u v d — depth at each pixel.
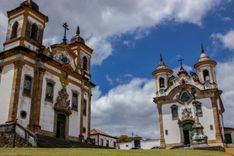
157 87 50.78
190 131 44.75
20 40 30.62
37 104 29.48
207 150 27.83
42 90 30.77
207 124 43.91
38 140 24.59
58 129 32.31
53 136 30.84
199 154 21.33
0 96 28.64
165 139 46.22
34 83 30.14
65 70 34.88
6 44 31.66
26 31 31.59
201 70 48.34
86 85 39.12
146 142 54.53
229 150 32.19
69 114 34.06
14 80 28.30
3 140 23.22
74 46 39.78
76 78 37.00
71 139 33.75
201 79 47.84
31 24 32.56
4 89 28.72
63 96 33.62
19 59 29.06
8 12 33.09
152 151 21.22
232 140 50.12
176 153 20.48
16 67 28.81
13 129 23.25
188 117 45.41
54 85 32.72
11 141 22.92
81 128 35.78
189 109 45.91
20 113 27.75
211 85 46.00
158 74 51.78
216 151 27.69
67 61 36.03
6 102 27.92
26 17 31.97
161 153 19.61
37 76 30.53
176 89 48.06
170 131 46.38
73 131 34.44
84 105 38.03
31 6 32.81
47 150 17.41
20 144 22.86
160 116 47.91
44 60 31.72
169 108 47.78
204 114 44.62
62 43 37.81
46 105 30.88
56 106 32.19
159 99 48.97
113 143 64.94
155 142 53.59
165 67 52.22
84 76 38.53
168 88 49.19
